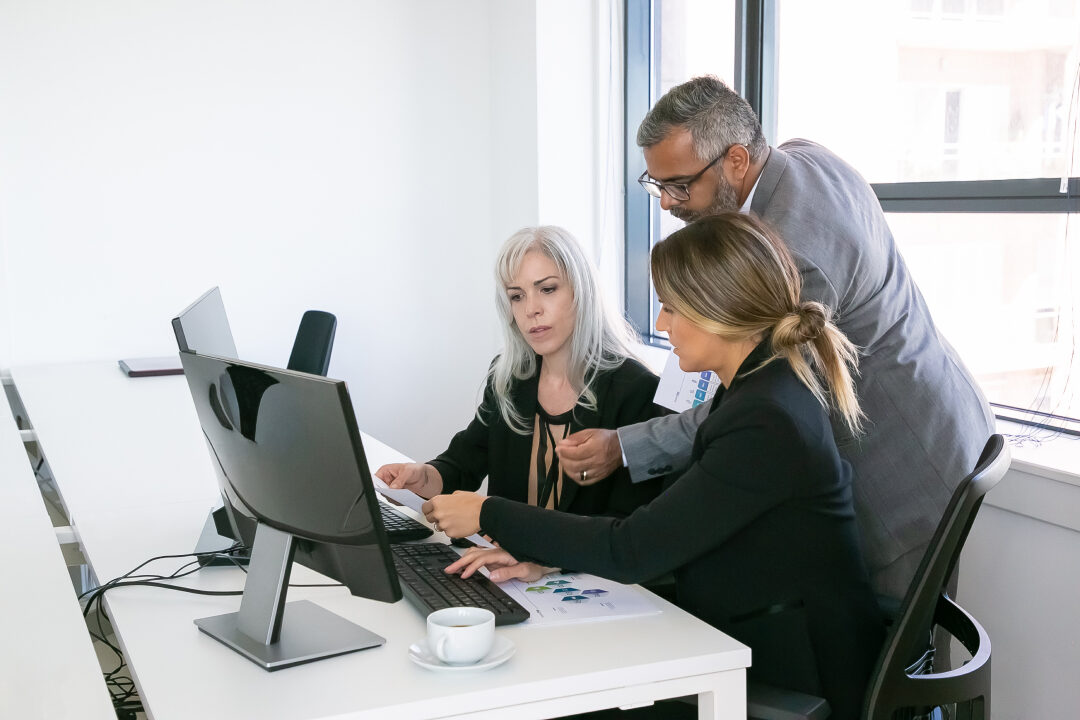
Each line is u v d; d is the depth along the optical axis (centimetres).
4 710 117
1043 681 217
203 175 400
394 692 120
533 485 209
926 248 273
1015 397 249
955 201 261
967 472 184
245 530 149
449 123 433
